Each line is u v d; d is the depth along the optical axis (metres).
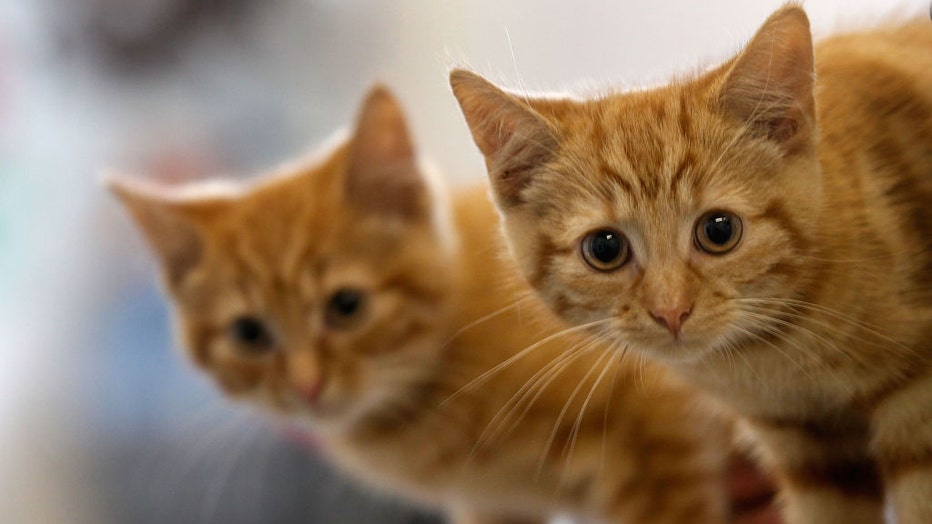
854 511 0.56
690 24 0.68
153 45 0.81
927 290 0.51
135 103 0.82
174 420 0.75
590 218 0.53
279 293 0.63
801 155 0.51
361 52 0.82
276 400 0.64
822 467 0.56
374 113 0.63
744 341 0.52
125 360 0.77
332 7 0.82
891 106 0.53
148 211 0.65
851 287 0.51
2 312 0.79
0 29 0.80
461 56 0.69
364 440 0.64
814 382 0.52
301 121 0.83
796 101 0.51
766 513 0.61
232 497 0.74
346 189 0.64
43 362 0.78
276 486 0.74
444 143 0.76
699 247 0.51
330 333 0.63
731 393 0.54
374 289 0.63
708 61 0.57
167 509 0.75
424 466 0.64
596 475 0.59
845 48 0.55
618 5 0.70
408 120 0.64
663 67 0.65
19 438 0.76
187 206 0.65
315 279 0.63
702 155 0.52
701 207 0.51
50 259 0.81
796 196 0.51
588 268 0.53
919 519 0.51
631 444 0.59
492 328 0.61
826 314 0.51
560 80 0.71
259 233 0.63
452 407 0.62
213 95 0.82
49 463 0.76
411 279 0.63
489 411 0.61
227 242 0.64
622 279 0.52
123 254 0.80
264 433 0.74
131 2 0.80
